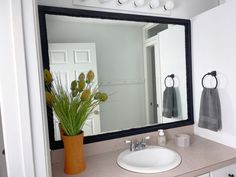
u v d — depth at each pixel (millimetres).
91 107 1168
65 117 1069
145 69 1588
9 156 588
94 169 1167
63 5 1272
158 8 1560
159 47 1616
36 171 620
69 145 1104
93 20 1385
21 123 592
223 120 1446
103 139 1402
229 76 1371
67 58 1315
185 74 1717
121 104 1515
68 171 1116
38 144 622
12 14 572
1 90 573
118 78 1502
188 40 1674
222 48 1407
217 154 1304
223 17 1383
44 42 1225
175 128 1646
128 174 1096
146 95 1604
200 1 1733
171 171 1103
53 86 1185
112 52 1466
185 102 1729
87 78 1173
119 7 1429
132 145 1409
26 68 597
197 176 1114
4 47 572
